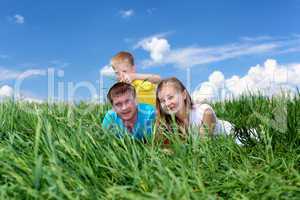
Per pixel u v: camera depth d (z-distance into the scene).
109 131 3.68
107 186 2.95
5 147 3.22
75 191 2.62
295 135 3.86
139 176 2.93
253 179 2.99
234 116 5.92
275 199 2.69
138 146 3.56
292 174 3.03
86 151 3.23
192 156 3.40
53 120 3.88
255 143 3.92
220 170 3.30
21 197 2.64
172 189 2.66
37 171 2.65
